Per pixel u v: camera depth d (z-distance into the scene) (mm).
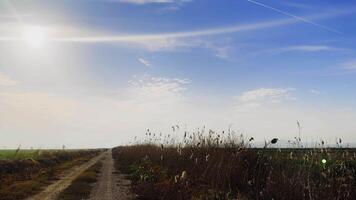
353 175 15383
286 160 17672
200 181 20234
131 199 22188
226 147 21703
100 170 44031
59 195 24188
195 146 24922
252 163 19422
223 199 16578
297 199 14422
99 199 22453
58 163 61844
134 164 44188
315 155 16344
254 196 16625
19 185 28641
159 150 39125
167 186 19812
